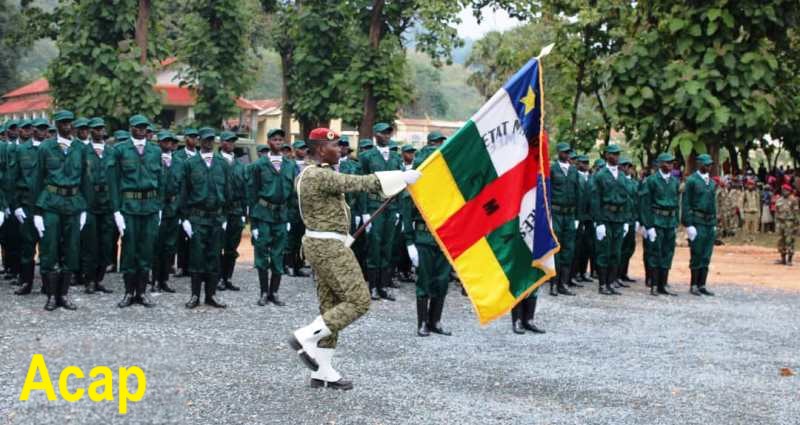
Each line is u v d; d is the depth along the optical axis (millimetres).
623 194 13133
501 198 7242
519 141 7297
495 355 8312
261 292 10953
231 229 12070
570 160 14203
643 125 19859
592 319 10656
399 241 13117
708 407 6629
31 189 9984
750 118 18703
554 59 24094
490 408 6383
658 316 11039
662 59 19625
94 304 10445
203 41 22125
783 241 18062
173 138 12039
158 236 11617
